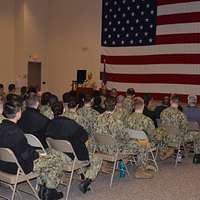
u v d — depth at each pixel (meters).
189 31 8.88
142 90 9.77
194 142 6.06
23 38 11.66
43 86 12.41
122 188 4.56
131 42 10.01
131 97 7.05
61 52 12.10
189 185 4.75
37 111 4.59
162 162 6.02
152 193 4.38
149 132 5.03
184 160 6.23
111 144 4.43
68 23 11.85
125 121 5.17
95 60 11.15
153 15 9.55
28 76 11.89
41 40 12.19
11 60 11.92
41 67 12.32
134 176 5.12
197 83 8.78
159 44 9.43
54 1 12.18
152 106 7.58
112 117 4.60
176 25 9.09
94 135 4.59
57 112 4.39
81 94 5.75
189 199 4.19
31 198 4.08
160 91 9.42
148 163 5.70
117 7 10.33
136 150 4.89
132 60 9.99
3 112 3.84
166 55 9.30
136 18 9.90
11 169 3.47
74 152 3.92
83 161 4.08
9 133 3.40
